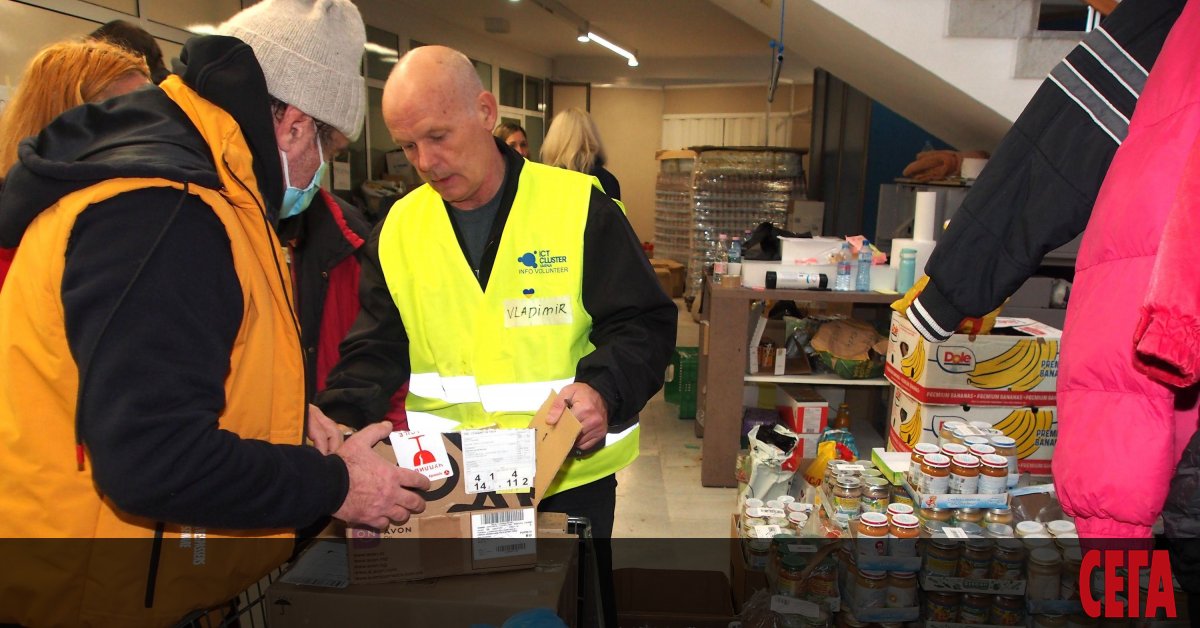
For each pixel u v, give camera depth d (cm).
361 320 154
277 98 92
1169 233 92
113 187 73
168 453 70
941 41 316
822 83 827
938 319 151
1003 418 248
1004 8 309
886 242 454
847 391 416
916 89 376
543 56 1074
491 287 142
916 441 254
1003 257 139
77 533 83
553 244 142
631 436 154
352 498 89
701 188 729
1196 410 113
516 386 143
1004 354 245
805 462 279
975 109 344
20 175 76
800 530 190
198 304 75
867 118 658
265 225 88
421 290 145
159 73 161
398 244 148
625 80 1093
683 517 307
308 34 92
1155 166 104
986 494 167
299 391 96
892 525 165
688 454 383
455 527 101
